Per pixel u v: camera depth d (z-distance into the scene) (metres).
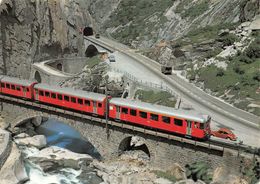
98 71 83.19
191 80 73.69
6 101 70.69
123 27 169.12
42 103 65.56
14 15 97.88
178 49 85.81
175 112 48.38
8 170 50.91
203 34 93.75
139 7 176.75
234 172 43.12
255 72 64.50
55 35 115.38
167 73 79.00
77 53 126.69
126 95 72.31
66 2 122.75
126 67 85.62
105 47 116.56
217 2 124.12
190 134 47.00
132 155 55.16
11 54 97.44
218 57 74.75
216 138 48.06
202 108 58.53
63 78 89.31
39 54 109.12
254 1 81.94
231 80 65.94
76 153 60.47
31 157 58.94
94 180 52.91
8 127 69.44
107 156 56.03
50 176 54.94
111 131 54.59
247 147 43.72
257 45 69.06
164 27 141.50
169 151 49.03
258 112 55.69
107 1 196.62
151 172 50.16
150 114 50.41
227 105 60.25
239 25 83.75
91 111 57.06
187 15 133.88
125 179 49.44
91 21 138.00
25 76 102.56
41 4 109.44
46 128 77.75
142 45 141.38
